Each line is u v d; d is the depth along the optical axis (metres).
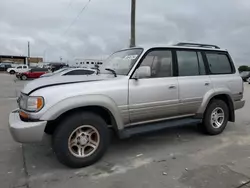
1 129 5.87
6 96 12.55
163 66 4.53
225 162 3.91
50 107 3.40
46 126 3.61
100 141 3.84
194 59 4.99
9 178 3.43
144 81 4.20
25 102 3.59
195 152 4.35
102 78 4.01
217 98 5.39
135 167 3.75
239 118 7.07
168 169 3.67
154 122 4.45
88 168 3.73
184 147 4.61
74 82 3.72
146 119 4.33
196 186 3.17
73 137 3.66
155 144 4.76
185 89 4.68
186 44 5.08
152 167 3.75
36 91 3.49
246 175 3.46
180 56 4.78
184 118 4.86
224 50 5.61
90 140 3.79
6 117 7.27
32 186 3.22
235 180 3.32
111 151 4.39
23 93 3.75
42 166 3.81
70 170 3.67
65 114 3.63
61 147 3.54
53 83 3.69
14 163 3.92
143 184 3.24
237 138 5.14
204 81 4.98
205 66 5.14
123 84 3.97
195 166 3.77
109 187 3.18
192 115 4.95
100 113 4.03
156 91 4.29
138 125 4.27
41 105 3.40
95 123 3.76
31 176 3.49
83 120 3.65
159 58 4.48
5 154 4.28
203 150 4.45
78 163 3.67
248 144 4.77
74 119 3.59
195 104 4.87
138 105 4.11
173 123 4.58
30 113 3.43
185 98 4.70
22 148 4.53
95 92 3.70
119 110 3.93
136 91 4.07
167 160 4.01
